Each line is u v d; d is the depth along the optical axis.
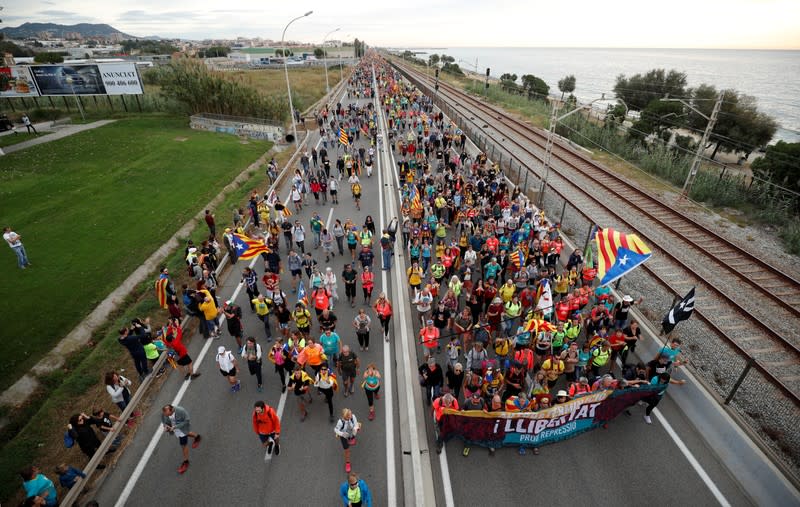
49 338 13.74
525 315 13.27
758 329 13.77
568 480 8.98
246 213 22.72
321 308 12.95
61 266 17.80
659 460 9.41
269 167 27.59
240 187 28.89
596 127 43.09
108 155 33.44
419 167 27.75
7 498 8.92
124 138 38.69
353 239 17.58
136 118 47.75
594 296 14.62
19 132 40.22
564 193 26.14
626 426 10.26
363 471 9.21
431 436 10.04
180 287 16.62
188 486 8.91
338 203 24.28
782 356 12.62
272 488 8.85
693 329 13.79
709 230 20.42
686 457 9.48
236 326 12.32
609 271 11.79
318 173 24.89
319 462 9.42
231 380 11.20
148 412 10.77
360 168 29.50
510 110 59.03
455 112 41.97
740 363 12.31
